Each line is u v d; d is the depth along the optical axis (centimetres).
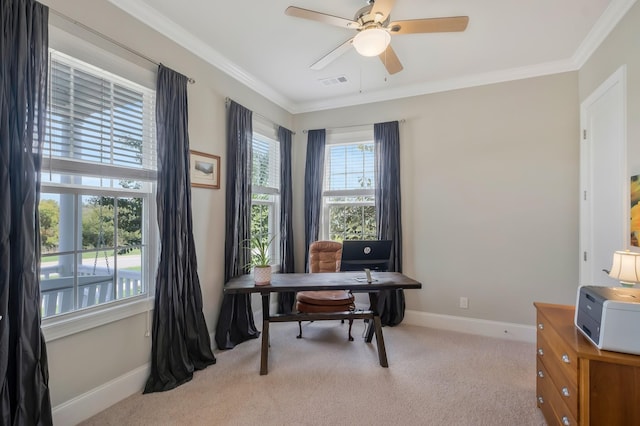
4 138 152
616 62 229
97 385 200
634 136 205
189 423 189
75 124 192
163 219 235
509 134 329
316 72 330
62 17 181
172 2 220
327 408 203
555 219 312
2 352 148
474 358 276
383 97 384
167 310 235
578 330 163
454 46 275
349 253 268
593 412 136
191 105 271
